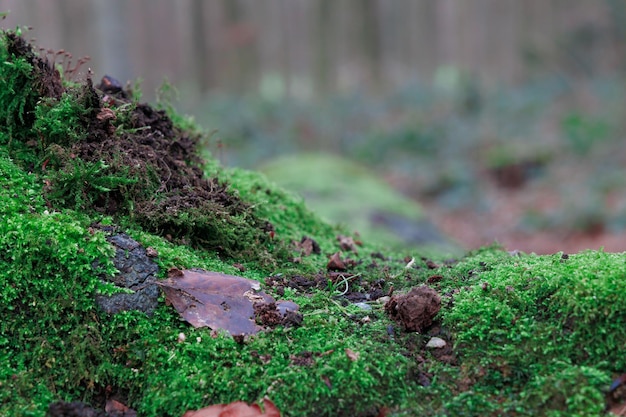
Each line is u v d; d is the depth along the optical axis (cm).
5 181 197
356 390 165
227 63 1839
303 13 2062
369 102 1630
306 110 1541
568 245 761
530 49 1912
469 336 178
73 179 201
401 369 171
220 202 240
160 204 217
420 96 1653
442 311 188
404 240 576
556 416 155
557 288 182
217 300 190
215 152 344
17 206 191
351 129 1451
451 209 1018
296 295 207
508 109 1502
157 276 190
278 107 1548
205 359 174
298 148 1316
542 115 1435
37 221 185
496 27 2203
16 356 174
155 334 179
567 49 1833
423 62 2272
